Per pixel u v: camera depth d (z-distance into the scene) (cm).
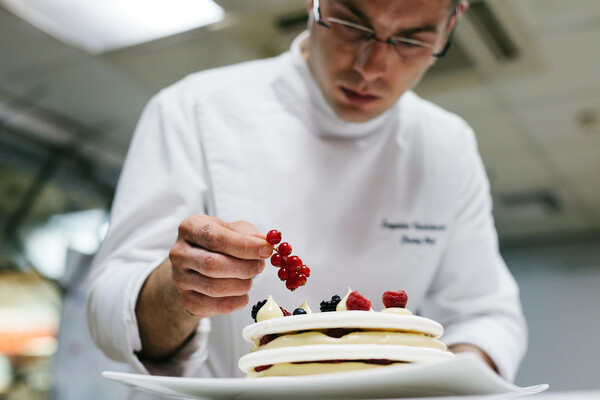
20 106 452
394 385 75
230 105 150
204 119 147
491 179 585
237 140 146
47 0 325
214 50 372
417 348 86
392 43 129
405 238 152
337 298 99
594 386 693
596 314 709
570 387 702
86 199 525
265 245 95
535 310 738
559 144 509
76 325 239
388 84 134
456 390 77
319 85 148
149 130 147
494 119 471
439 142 162
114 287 121
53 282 537
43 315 641
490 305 155
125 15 338
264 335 93
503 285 162
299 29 338
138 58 386
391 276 151
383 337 88
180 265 100
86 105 454
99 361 237
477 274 159
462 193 164
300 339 89
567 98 434
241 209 142
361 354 85
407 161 157
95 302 124
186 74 405
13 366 633
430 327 92
